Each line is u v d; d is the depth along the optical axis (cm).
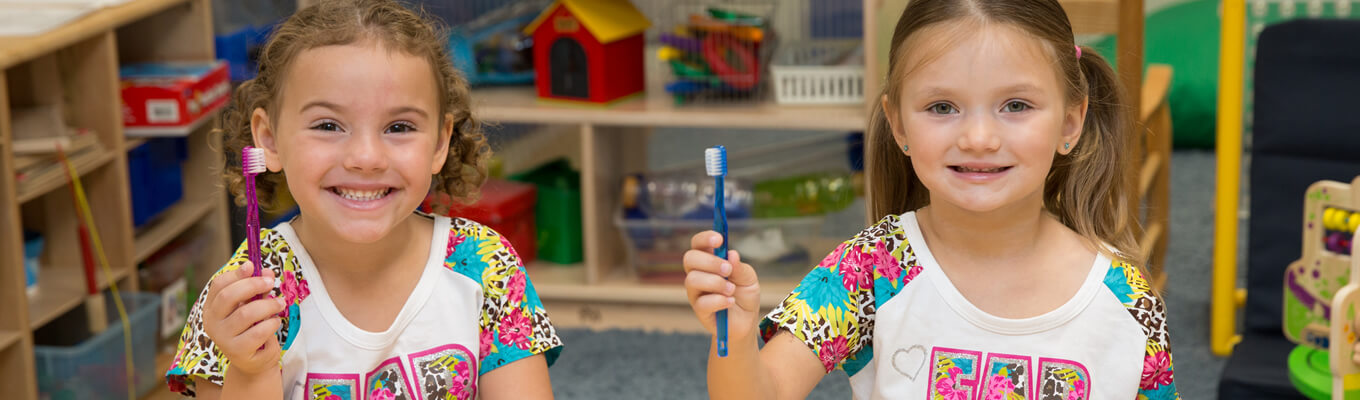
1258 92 193
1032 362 98
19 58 169
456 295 101
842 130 235
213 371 96
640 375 213
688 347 227
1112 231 108
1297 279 154
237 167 108
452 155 109
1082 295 99
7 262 174
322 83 90
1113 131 107
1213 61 343
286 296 98
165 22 226
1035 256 100
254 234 86
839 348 100
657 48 257
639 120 224
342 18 92
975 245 99
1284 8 312
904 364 100
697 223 232
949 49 92
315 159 91
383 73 91
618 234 251
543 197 248
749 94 233
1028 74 92
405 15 96
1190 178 323
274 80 94
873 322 102
